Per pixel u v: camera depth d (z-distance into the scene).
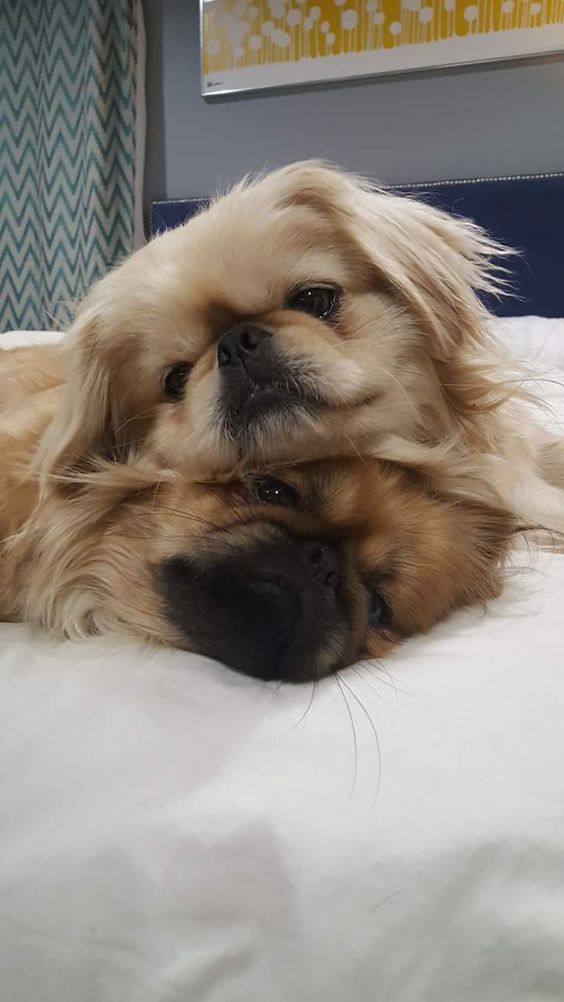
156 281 0.34
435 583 0.31
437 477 0.34
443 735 0.20
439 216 0.39
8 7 1.18
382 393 0.32
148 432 0.36
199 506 0.30
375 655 0.28
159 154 1.17
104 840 0.18
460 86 0.97
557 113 0.94
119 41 1.11
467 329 0.37
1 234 1.25
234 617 0.27
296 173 0.36
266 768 0.19
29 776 0.20
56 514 0.33
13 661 0.26
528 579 0.34
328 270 0.34
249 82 1.06
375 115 1.02
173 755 0.20
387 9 0.96
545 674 0.23
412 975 0.16
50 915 0.18
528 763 0.20
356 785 0.19
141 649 0.27
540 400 0.43
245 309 0.33
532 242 0.96
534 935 0.17
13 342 0.83
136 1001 0.17
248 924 0.17
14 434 0.37
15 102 1.21
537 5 0.90
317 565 0.28
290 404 0.30
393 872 0.17
